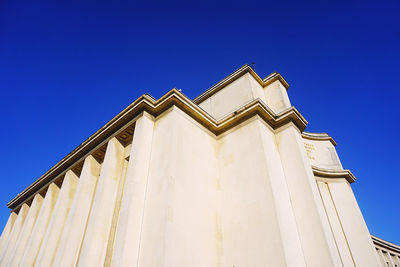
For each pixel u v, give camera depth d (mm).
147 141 12156
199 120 14125
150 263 8781
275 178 11820
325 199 17984
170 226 9352
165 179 10453
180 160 11383
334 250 10594
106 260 10391
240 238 10938
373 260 15883
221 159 13883
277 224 10078
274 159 12789
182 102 12938
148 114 13109
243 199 11766
